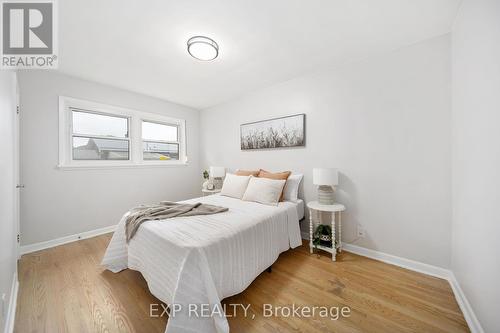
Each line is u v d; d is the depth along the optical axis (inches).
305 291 65.3
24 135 91.9
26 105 92.4
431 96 74.2
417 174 77.4
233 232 60.7
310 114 106.3
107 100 119.1
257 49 82.1
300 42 77.5
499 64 40.6
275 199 96.1
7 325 48.3
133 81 113.8
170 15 62.2
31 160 93.8
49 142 98.9
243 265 61.3
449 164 71.0
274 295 63.3
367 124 88.8
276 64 95.0
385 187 84.6
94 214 114.0
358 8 60.3
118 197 124.0
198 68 98.3
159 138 150.3
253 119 132.5
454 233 67.8
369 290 65.6
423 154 76.0
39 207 96.1
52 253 91.7
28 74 93.2
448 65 70.8
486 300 45.2
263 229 72.4
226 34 72.1
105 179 118.6
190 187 166.4
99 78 109.1
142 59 88.9
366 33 72.2
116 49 80.6
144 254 61.8
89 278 72.0
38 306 57.7
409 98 78.7
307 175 108.2
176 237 55.4
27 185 92.8
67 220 104.7
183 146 161.6
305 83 107.6
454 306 58.1
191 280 47.0
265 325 51.5
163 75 106.0
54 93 100.3
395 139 82.0
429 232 75.2
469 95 54.6
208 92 132.6
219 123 156.6
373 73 87.0
